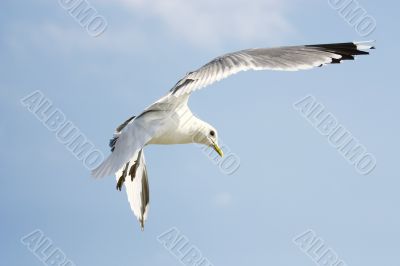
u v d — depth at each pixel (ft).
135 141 33.09
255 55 27.66
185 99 36.50
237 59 27.66
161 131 35.73
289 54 27.20
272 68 26.58
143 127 33.99
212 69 27.81
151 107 35.06
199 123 39.55
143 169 40.57
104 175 31.32
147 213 40.83
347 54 26.78
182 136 37.96
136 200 40.45
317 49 27.14
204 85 27.30
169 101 35.45
